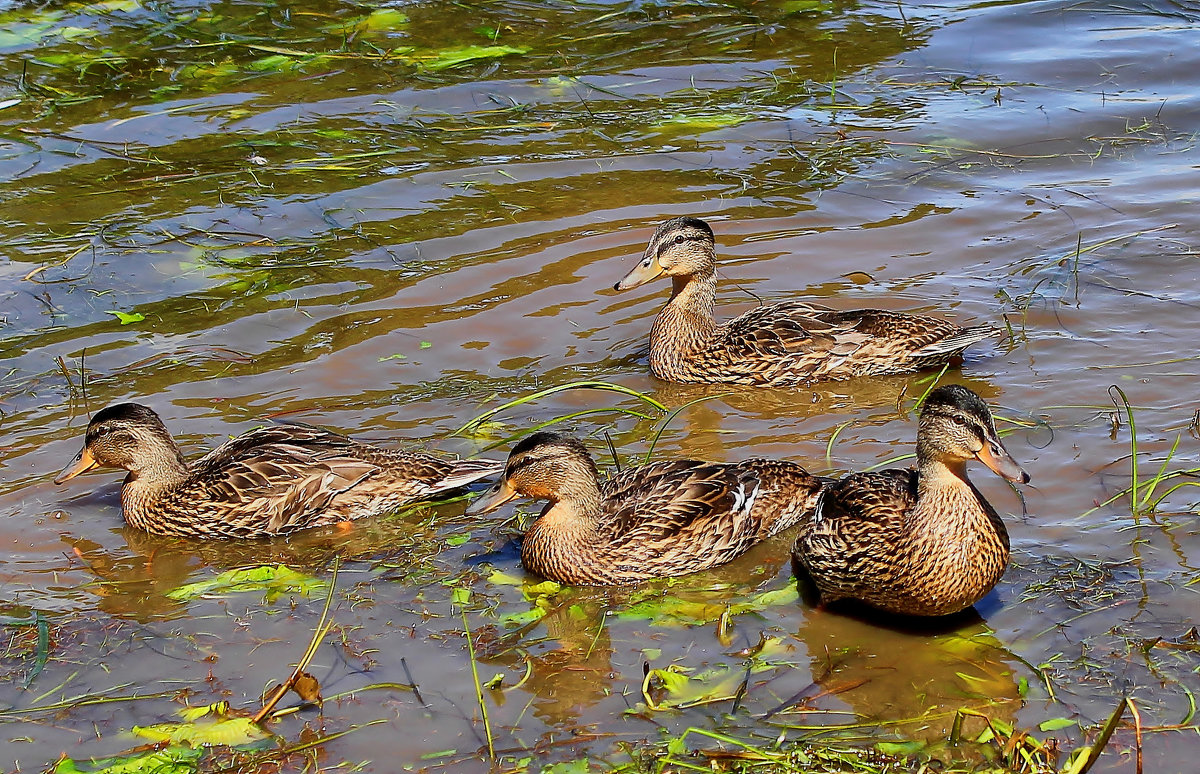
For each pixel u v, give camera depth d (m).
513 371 12.23
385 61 19.33
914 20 20.73
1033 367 11.84
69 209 15.29
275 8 21.27
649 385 12.38
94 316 13.16
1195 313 12.55
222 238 14.64
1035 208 14.91
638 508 9.54
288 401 11.71
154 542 10.15
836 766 7.31
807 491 10.17
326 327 12.93
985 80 18.53
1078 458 10.30
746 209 15.13
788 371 12.20
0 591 9.34
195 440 11.08
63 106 17.94
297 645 8.64
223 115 17.75
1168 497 9.71
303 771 7.45
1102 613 8.52
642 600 9.19
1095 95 17.88
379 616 8.96
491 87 18.55
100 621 8.95
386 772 7.43
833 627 8.75
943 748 7.44
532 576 9.51
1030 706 7.78
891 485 8.97
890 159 16.22
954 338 11.98
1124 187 15.30
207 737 7.72
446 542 9.97
